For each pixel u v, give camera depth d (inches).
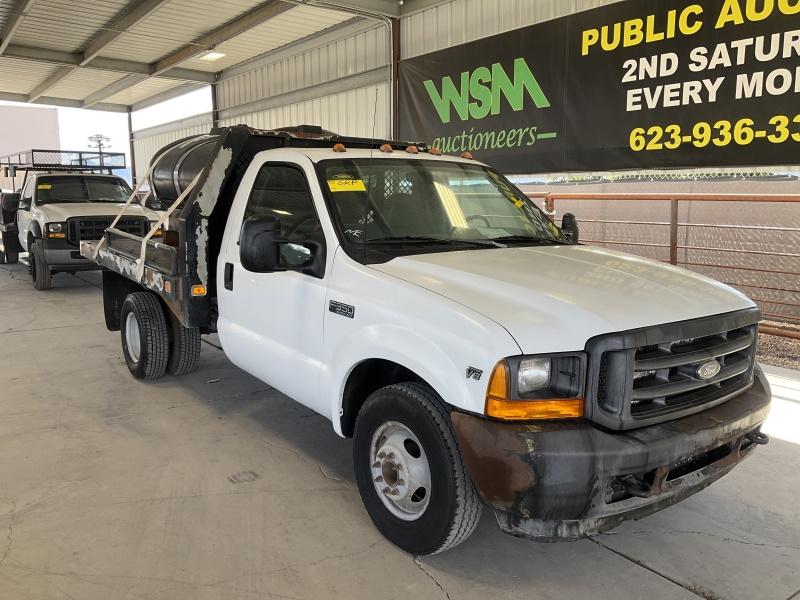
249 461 157.8
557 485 94.9
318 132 189.5
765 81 275.9
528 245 148.9
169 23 520.7
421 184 154.0
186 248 173.2
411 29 446.3
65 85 781.3
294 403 198.5
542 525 98.1
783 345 260.2
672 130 311.3
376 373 130.6
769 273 301.6
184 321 178.9
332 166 146.3
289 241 137.1
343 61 518.9
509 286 112.3
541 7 365.1
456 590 108.9
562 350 98.8
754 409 116.0
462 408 101.7
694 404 108.2
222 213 179.3
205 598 105.6
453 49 413.1
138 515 131.3
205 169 172.9
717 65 290.2
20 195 472.4
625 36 323.0
